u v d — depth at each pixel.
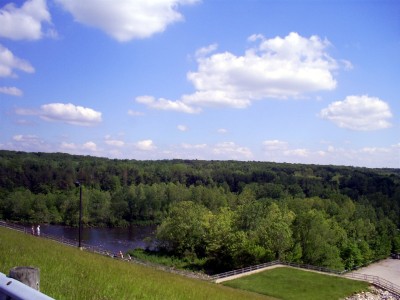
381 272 76.31
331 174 185.75
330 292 38.22
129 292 10.66
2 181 126.75
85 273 12.51
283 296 35.72
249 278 42.72
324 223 74.62
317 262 68.94
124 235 95.50
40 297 3.00
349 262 79.19
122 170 153.62
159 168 173.00
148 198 122.25
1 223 62.84
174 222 74.69
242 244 64.00
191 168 188.75
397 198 135.25
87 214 110.38
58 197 116.81
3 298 3.45
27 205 110.62
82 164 162.88
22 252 15.02
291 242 66.69
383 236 98.81
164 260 67.94
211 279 41.25
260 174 172.00
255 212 73.56
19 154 188.75
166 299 11.11
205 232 74.12
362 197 135.88
